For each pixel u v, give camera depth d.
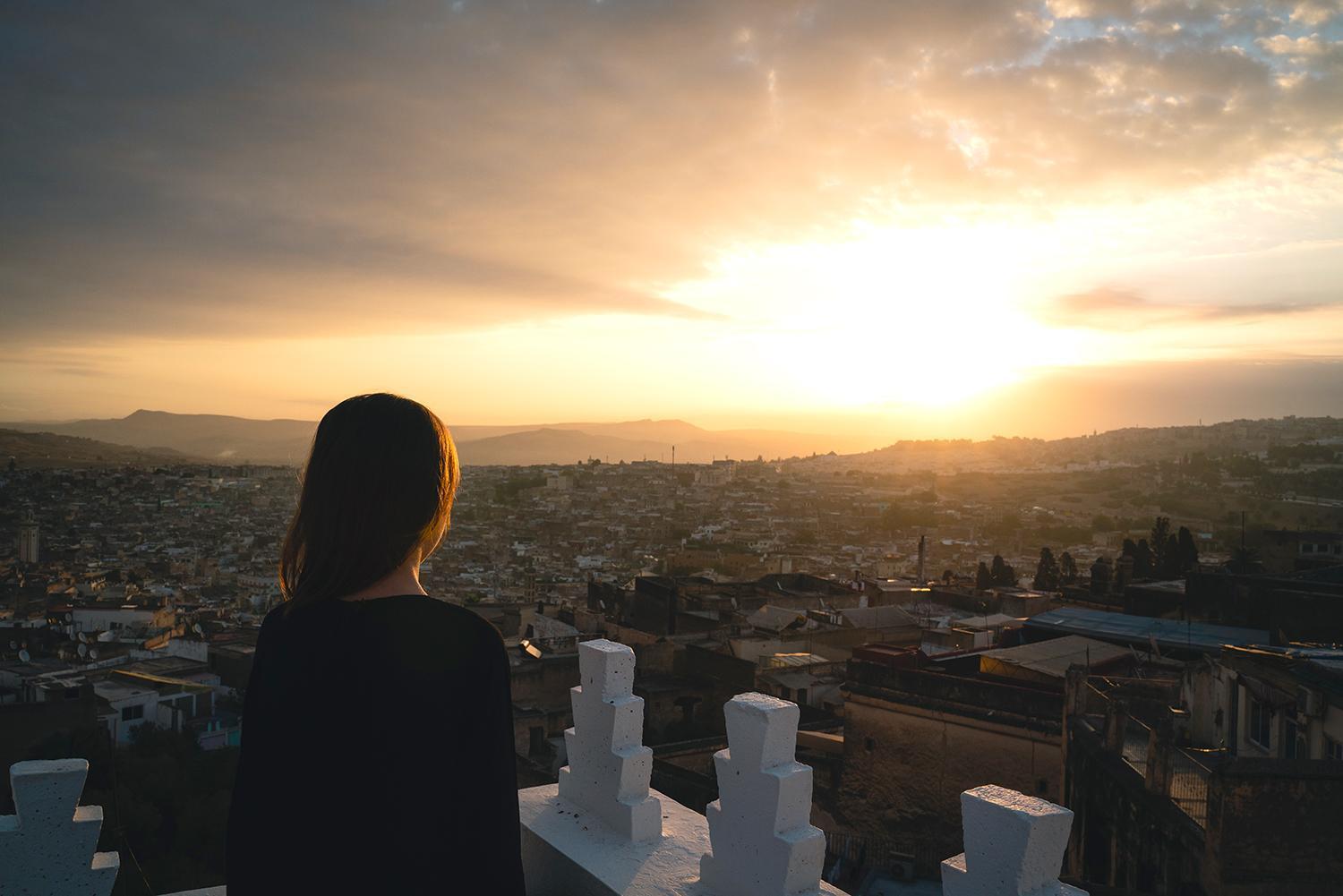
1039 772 19.84
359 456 1.90
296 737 1.74
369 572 1.87
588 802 3.06
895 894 19.86
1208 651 25.80
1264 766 11.50
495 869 1.76
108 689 37.72
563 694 37.56
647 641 43.59
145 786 26.70
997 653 24.91
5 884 2.24
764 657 38.50
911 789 21.27
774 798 2.44
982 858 2.18
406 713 1.72
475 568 124.50
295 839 1.72
